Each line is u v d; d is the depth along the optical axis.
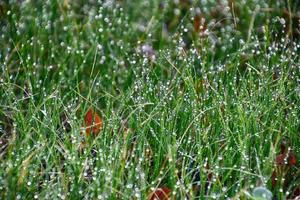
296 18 5.87
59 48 5.43
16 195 3.83
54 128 4.27
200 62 5.13
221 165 4.07
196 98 4.51
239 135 4.03
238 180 3.95
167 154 4.05
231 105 4.58
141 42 5.61
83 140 4.36
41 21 5.66
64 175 3.95
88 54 5.30
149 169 4.16
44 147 4.09
